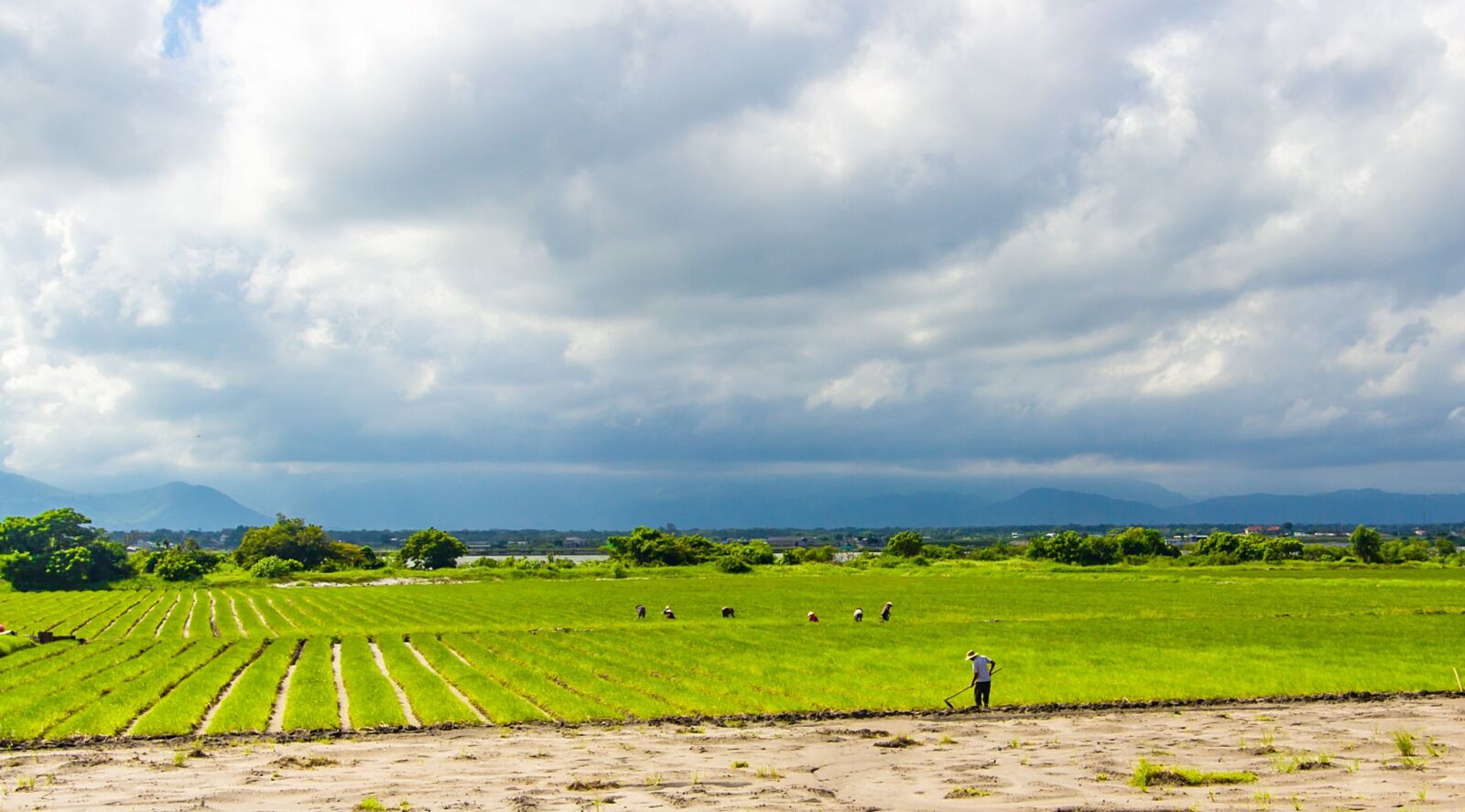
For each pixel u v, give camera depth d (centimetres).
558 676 5428
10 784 2923
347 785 2820
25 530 18638
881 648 6662
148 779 2964
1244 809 2312
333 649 6925
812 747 3503
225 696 4803
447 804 2547
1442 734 3572
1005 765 3058
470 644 7000
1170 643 6806
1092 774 2867
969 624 8231
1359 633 7244
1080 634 7369
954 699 4697
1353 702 4575
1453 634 7162
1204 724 3938
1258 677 5266
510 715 4272
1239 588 12594
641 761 3244
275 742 3706
